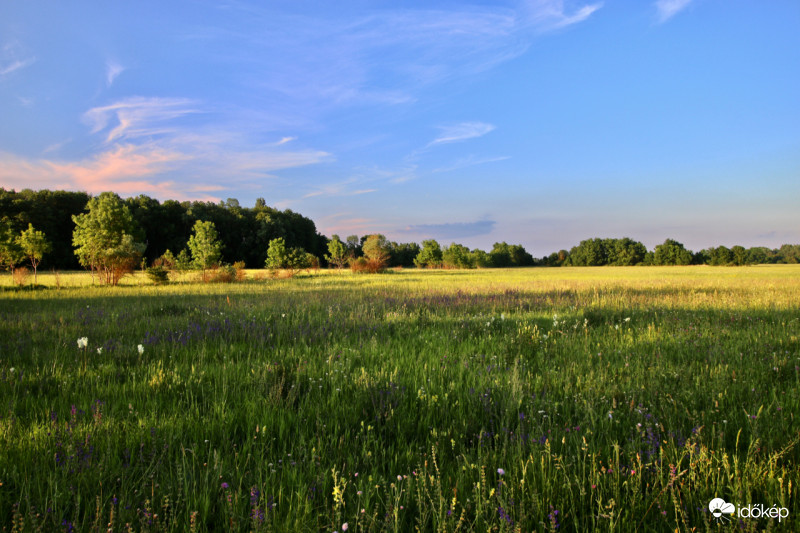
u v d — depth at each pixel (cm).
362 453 295
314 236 11275
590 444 299
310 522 223
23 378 458
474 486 250
